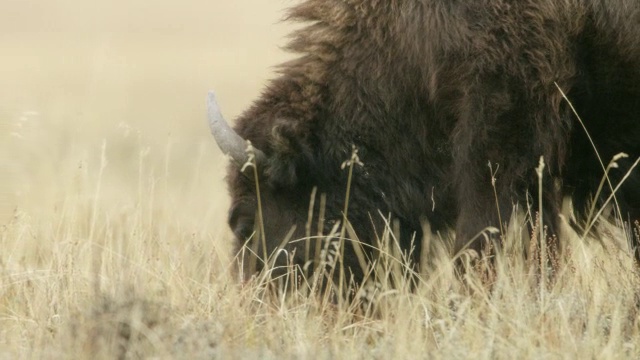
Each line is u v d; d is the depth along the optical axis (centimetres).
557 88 2536
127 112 8344
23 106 7375
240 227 2853
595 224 2750
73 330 2197
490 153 2570
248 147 2697
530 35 2533
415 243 2847
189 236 3378
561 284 2491
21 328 2409
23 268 2759
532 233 2512
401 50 2728
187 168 5906
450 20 2611
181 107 8962
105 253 2758
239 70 11581
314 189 2758
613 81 2559
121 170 5712
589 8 2533
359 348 2262
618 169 2658
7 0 19650
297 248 2792
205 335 2192
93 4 19688
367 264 2803
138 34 15475
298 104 2830
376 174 2817
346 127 2808
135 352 2109
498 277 2422
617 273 2647
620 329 2264
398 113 2770
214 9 19412
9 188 4391
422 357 2153
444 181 2791
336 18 2830
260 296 2753
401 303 2403
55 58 11981
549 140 2550
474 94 2573
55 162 5106
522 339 2173
